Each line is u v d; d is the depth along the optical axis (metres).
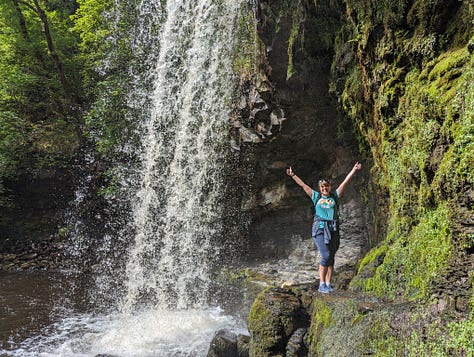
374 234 6.84
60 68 16.91
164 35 11.74
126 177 14.20
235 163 10.34
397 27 4.93
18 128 16.80
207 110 10.43
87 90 17.48
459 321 3.01
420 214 4.43
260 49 8.12
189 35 10.96
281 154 9.42
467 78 3.42
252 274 9.31
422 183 4.20
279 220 10.45
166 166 12.20
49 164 16.27
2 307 9.18
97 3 14.76
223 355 5.73
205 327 7.66
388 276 4.75
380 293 4.77
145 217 12.97
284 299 5.40
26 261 14.41
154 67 13.45
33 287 11.19
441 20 4.28
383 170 5.89
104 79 15.89
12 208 16.20
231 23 9.31
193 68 10.66
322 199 5.72
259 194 10.45
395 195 5.15
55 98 17.75
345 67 6.80
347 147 8.23
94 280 12.12
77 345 6.87
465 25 3.97
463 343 2.85
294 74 7.68
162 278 11.52
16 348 6.75
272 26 7.59
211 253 11.12
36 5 16.50
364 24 5.62
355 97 6.45
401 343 3.44
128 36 14.05
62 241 15.70
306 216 9.93
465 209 3.23
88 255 14.91
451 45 4.15
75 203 16.33
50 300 9.87
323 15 7.09
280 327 5.07
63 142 17.23
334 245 5.61
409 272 4.32
